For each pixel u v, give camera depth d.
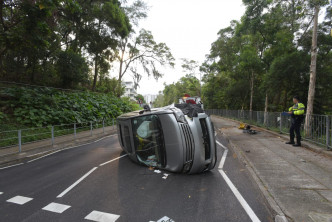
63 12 15.67
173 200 3.69
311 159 5.87
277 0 13.21
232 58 26.34
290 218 2.89
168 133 4.94
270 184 4.14
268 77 15.77
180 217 3.11
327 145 6.44
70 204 3.60
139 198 3.79
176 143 4.78
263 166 5.39
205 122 5.37
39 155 7.99
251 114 17.00
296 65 13.85
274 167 5.27
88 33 18.00
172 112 4.97
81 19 17.66
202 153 4.89
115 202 3.65
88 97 19.34
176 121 4.84
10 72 16.33
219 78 33.22
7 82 13.95
